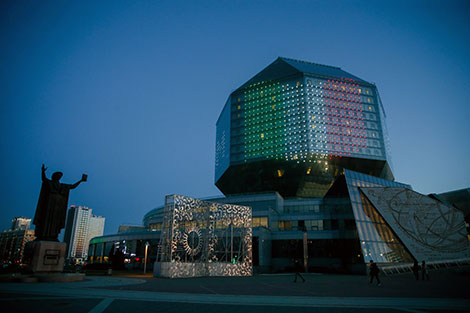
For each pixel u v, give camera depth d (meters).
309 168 114.19
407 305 13.10
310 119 118.44
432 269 49.16
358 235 49.66
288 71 132.00
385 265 47.47
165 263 32.03
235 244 49.34
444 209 57.66
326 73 133.38
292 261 64.94
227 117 137.88
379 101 131.62
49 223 24.00
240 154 126.19
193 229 36.09
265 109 128.25
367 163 116.81
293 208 83.25
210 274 36.59
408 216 54.84
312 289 20.83
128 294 15.69
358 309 12.02
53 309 10.92
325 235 65.00
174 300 13.86
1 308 10.88
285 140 119.31
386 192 56.88
